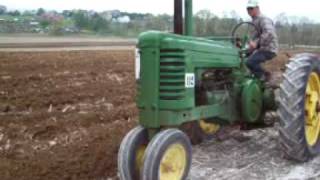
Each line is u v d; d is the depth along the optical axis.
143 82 4.91
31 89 11.39
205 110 5.51
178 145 4.82
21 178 5.80
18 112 9.20
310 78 6.09
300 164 5.93
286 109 5.73
